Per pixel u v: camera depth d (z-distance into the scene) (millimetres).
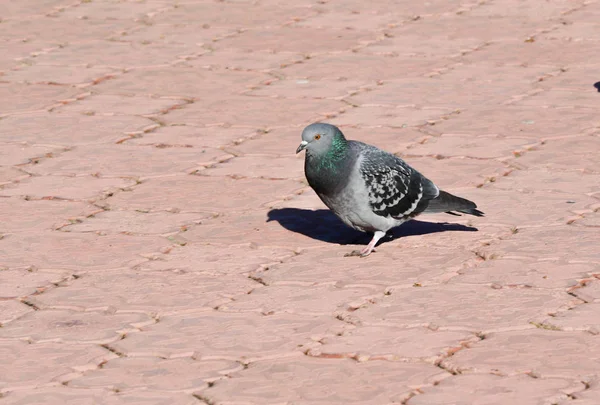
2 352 10328
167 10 24422
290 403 9266
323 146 12297
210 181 14984
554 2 24047
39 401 9414
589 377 9555
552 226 13109
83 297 11555
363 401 9266
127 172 15359
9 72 20250
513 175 14812
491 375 9648
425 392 9391
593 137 16156
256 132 16891
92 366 10047
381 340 10383
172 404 9312
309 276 11977
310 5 24516
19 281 11992
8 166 15672
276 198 14398
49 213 13992
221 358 10117
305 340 10430
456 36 21797
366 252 12555
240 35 22312
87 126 17297
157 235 13250
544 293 11305
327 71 19844
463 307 11039
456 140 16219
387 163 12555
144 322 10922
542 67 19719
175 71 20094
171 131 17000
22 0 25562
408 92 18531
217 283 11844
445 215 13805
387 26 22656
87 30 22984
